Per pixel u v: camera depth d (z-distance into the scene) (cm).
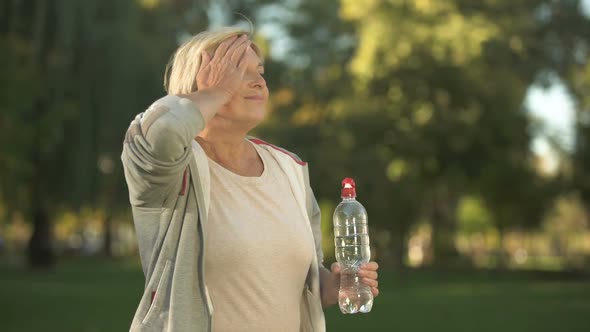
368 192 3281
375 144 3347
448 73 3231
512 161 3784
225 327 265
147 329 252
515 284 2827
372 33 3272
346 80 3656
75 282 2695
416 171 3478
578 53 3606
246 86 275
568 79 3594
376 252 3750
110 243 5441
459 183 3803
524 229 4528
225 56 261
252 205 276
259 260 268
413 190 3475
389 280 3050
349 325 1367
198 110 244
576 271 3450
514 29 3328
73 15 2409
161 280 255
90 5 2502
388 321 1441
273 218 276
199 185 260
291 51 3838
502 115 3322
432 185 3669
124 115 2608
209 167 275
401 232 3544
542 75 3606
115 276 3125
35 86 1969
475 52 3181
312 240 288
